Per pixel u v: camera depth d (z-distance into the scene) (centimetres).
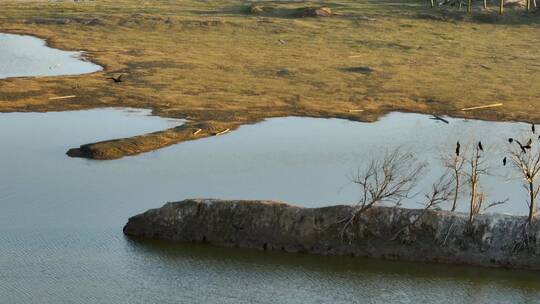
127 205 3781
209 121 5275
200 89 6153
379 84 6462
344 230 3184
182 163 4444
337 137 5009
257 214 3247
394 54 7669
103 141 4678
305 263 3145
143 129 5078
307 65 7106
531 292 2972
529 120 5525
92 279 3036
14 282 3011
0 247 3294
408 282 3036
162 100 5778
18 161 4394
